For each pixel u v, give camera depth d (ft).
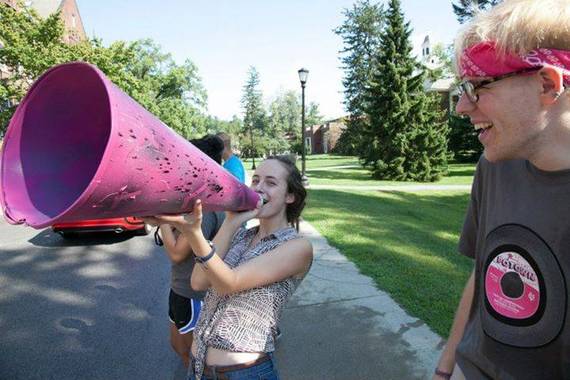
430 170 68.59
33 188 3.34
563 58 2.89
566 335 3.19
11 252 23.71
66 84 3.36
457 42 3.44
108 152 2.68
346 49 155.94
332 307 13.87
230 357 5.39
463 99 3.41
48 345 12.59
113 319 14.46
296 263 5.54
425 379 9.84
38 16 60.39
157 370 11.11
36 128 3.50
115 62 67.56
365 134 74.38
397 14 73.72
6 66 61.72
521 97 3.06
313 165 121.49
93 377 10.81
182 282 8.08
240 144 232.53
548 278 3.27
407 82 71.51
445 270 17.11
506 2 3.12
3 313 15.10
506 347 3.57
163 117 134.62
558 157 3.20
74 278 19.04
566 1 2.86
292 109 276.62
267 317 5.44
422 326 12.35
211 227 7.97
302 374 10.15
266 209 5.87
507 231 3.64
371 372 10.17
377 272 16.84
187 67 161.38
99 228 24.59
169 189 3.39
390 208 36.06
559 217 3.24
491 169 4.09
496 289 3.71
